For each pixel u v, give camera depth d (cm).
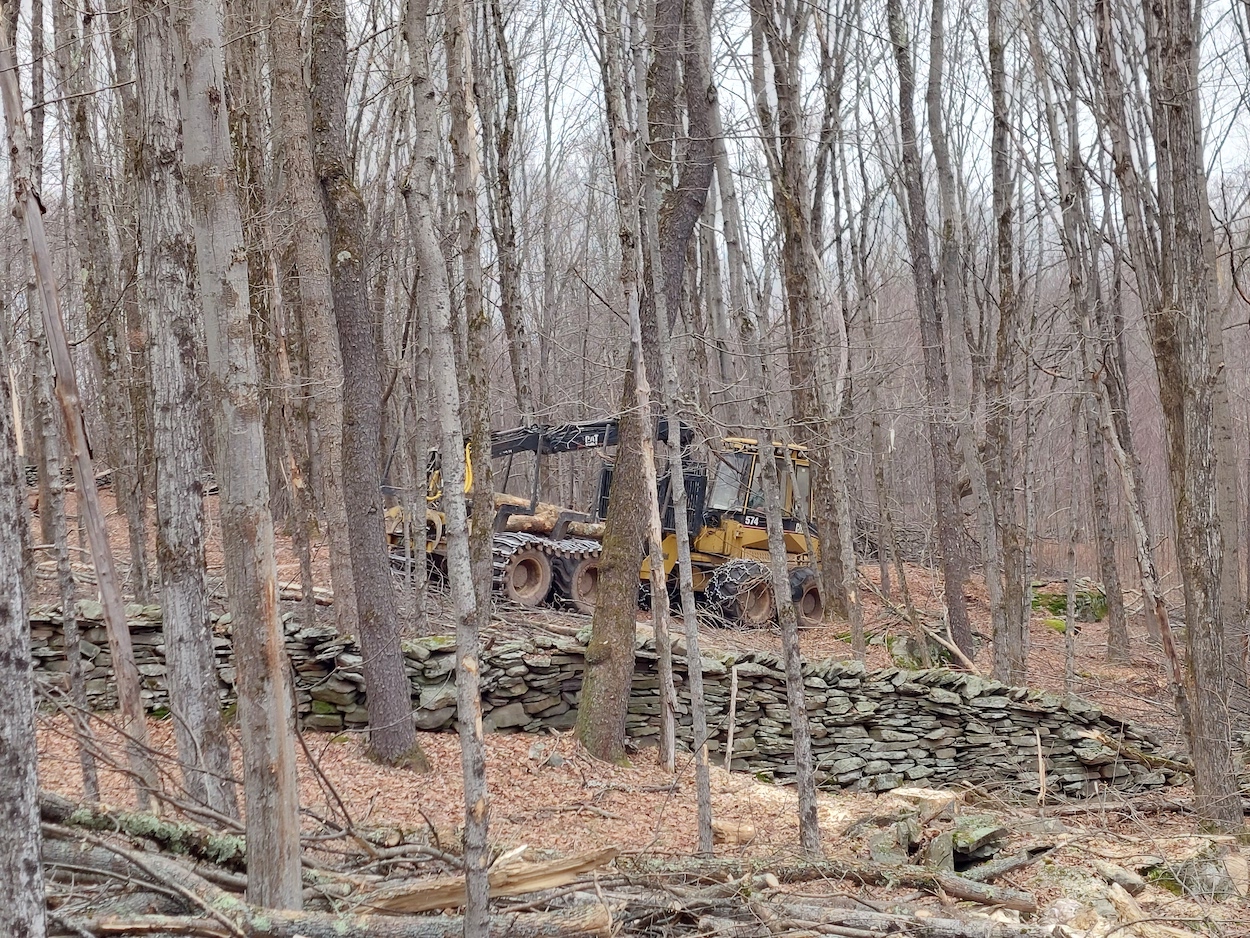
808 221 980
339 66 904
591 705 1003
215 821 515
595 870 499
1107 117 969
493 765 924
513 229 1789
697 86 1006
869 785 1068
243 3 1098
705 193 1023
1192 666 889
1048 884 709
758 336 828
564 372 2216
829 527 1814
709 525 1648
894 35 1545
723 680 1088
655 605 993
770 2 1124
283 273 1302
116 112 1367
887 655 1538
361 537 902
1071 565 1277
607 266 2275
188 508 587
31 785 268
